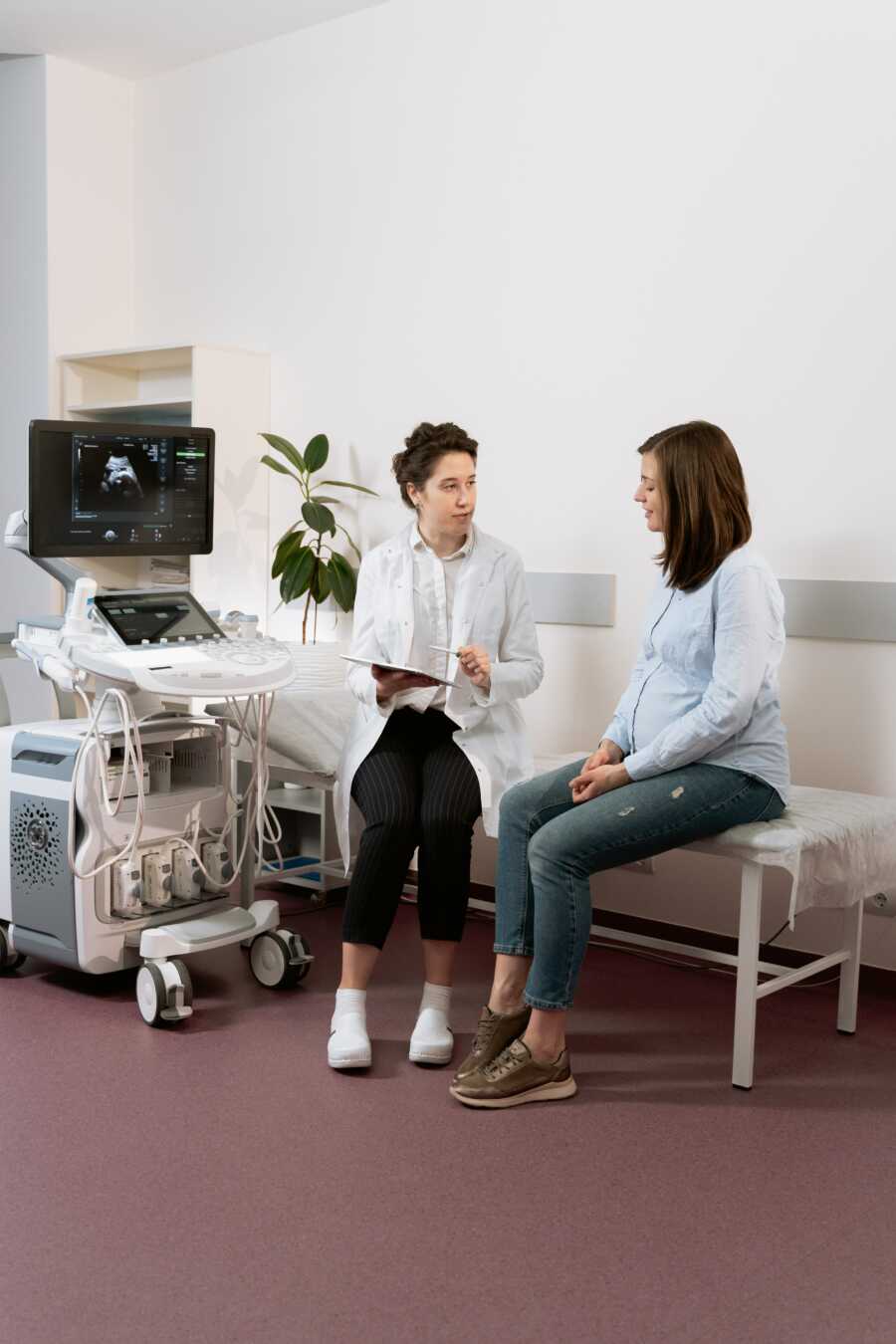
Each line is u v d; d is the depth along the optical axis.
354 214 3.87
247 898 3.04
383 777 2.58
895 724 2.88
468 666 2.57
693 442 2.38
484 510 3.59
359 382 3.89
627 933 3.15
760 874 2.35
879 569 2.88
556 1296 1.68
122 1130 2.15
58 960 2.79
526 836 2.41
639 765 2.34
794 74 2.95
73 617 2.73
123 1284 1.69
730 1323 1.63
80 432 2.74
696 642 2.38
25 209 4.39
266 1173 2.01
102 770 2.65
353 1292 1.68
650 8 3.17
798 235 2.96
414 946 3.22
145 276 4.53
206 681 2.57
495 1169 2.04
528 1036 2.31
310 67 3.96
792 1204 1.94
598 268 3.31
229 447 4.03
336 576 3.76
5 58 4.34
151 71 4.39
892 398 2.84
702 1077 2.43
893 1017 2.77
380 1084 2.36
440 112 3.62
